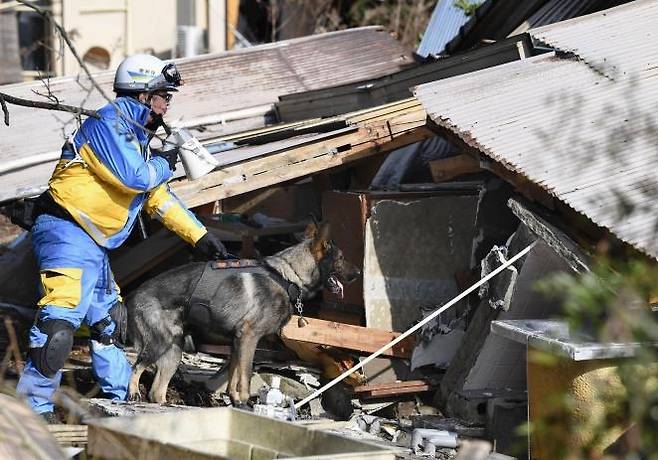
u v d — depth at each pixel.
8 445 6.48
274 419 7.37
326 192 13.14
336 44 19.67
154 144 14.26
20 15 20.84
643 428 7.11
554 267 10.63
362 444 6.87
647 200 9.81
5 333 13.15
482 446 7.49
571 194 10.09
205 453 6.37
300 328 11.89
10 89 16.80
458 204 12.62
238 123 16.72
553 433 9.08
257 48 19.17
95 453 6.98
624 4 13.62
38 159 14.10
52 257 10.12
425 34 20.19
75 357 12.93
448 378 11.54
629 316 7.02
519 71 12.20
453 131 11.30
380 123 12.96
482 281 10.84
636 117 11.04
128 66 10.38
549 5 15.96
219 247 11.34
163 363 11.30
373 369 11.96
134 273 13.98
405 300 12.45
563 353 8.76
